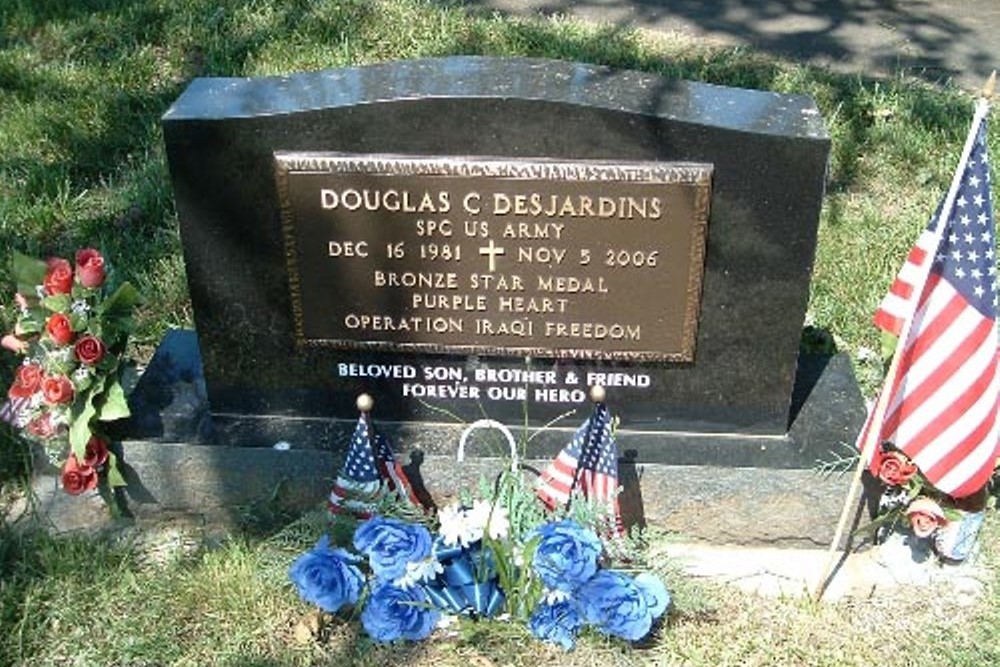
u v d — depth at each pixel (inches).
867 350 103.2
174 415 89.7
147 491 89.2
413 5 152.9
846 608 83.8
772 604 84.1
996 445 80.7
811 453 86.6
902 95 139.4
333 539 84.9
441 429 89.1
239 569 84.4
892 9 176.1
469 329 85.4
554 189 79.8
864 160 128.9
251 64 141.1
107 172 124.3
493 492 83.9
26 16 150.6
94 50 144.8
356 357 87.2
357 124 79.1
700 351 85.1
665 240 81.0
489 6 168.6
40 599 83.0
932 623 82.7
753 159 78.5
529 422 89.0
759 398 86.4
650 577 80.2
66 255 113.1
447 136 79.1
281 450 87.4
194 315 86.6
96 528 89.8
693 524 87.8
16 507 90.9
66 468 85.5
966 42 165.2
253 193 82.0
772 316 83.6
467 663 79.9
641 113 77.5
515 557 80.5
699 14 170.7
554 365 86.4
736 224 80.7
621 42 150.5
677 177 78.8
